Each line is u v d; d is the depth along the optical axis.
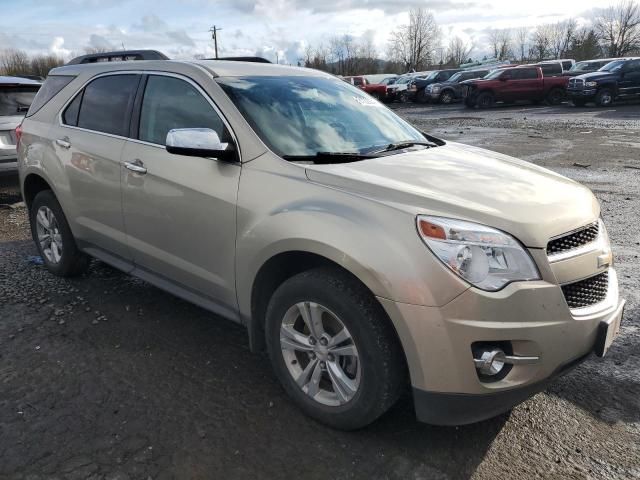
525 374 2.37
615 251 5.45
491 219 2.40
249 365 3.35
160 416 2.83
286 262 2.87
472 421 2.45
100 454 2.54
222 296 3.19
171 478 2.40
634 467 2.53
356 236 2.44
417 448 2.63
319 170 2.79
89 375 3.21
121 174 3.67
